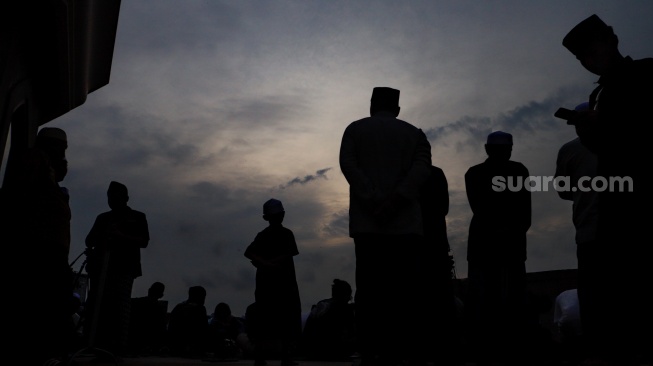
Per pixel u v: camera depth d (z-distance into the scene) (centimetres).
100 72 494
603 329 266
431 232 401
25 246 271
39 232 275
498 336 394
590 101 258
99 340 503
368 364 305
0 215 273
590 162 339
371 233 314
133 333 916
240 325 957
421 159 330
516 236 402
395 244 318
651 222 220
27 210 274
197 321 962
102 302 504
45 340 275
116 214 540
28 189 277
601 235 235
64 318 289
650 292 221
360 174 319
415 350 369
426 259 397
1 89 281
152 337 931
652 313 222
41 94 409
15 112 341
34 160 284
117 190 546
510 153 421
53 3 290
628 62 238
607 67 244
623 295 228
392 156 330
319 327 742
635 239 222
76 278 485
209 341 945
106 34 419
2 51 279
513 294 396
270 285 532
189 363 632
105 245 407
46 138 340
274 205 555
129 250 529
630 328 228
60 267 285
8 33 282
